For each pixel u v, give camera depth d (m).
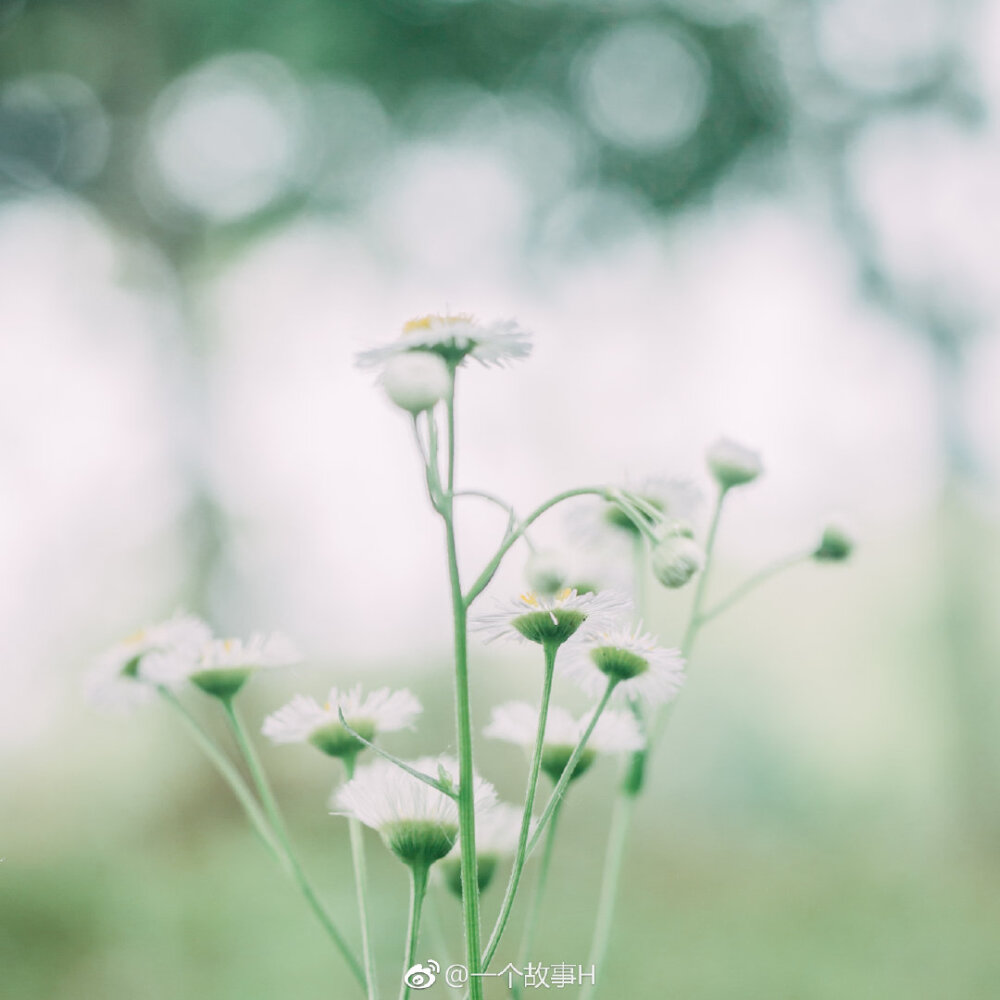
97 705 0.28
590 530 0.28
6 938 0.98
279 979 0.88
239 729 0.27
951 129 1.72
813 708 2.03
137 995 0.88
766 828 1.69
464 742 0.24
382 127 1.83
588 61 1.87
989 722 1.66
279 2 1.60
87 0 1.60
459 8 1.73
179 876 1.18
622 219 1.92
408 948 0.24
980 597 1.73
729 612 2.09
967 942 1.09
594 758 0.26
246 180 1.77
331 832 1.38
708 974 0.98
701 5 1.80
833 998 0.94
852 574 2.06
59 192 1.71
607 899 0.27
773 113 1.83
